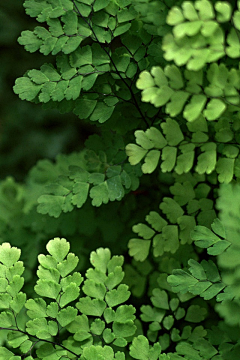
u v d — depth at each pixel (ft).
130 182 1.93
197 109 1.68
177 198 1.91
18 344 1.77
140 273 2.04
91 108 1.89
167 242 1.92
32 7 1.87
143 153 1.79
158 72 1.69
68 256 1.81
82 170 1.94
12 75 6.44
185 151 1.78
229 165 1.77
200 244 1.76
